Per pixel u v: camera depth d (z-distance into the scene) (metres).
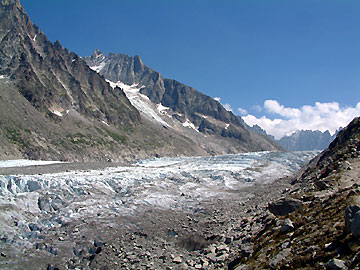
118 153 176.50
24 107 142.25
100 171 55.00
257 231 20.52
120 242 25.23
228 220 29.02
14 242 23.91
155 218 32.03
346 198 15.98
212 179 57.69
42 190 35.25
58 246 23.92
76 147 147.75
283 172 73.81
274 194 38.66
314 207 17.92
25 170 51.47
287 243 14.80
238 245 19.59
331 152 43.31
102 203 34.59
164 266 20.12
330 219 14.71
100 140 176.62
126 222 30.00
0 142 107.00
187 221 31.56
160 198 38.78
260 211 27.14
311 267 11.45
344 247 11.46
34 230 26.89
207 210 35.66
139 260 21.42
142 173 54.16
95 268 20.97
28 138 122.38
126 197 37.94
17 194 32.53
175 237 26.59
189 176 59.12
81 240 25.19
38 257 22.42
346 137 42.78
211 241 23.84
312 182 32.50
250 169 73.69
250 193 45.62
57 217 29.31
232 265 16.86
